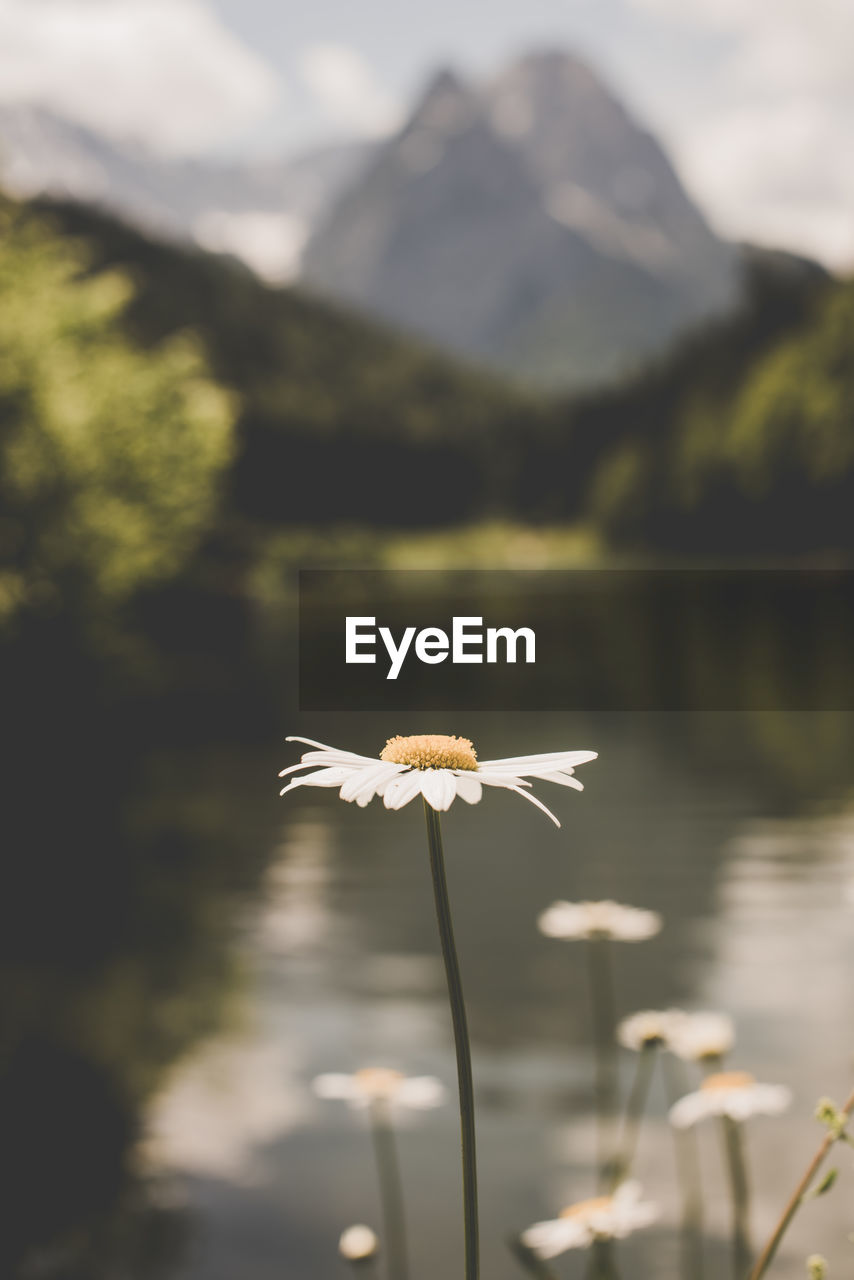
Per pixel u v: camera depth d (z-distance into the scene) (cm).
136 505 2306
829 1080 489
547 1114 480
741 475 5694
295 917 793
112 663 2397
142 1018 603
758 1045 532
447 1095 504
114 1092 517
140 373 2456
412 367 12962
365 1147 462
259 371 11262
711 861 912
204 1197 427
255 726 1731
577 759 96
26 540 2000
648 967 659
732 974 639
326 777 93
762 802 1142
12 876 921
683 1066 519
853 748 1450
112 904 833
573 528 10219
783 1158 431
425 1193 427
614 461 8575
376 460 10494
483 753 1407
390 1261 372
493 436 11769
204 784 1327
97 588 2098
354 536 9431
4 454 1958
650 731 1619
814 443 5272
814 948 677
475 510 11038
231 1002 627
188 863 961
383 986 649
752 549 6062
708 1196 402
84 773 1405
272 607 4084
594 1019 583
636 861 925
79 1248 388
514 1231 391
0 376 1944
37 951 722
